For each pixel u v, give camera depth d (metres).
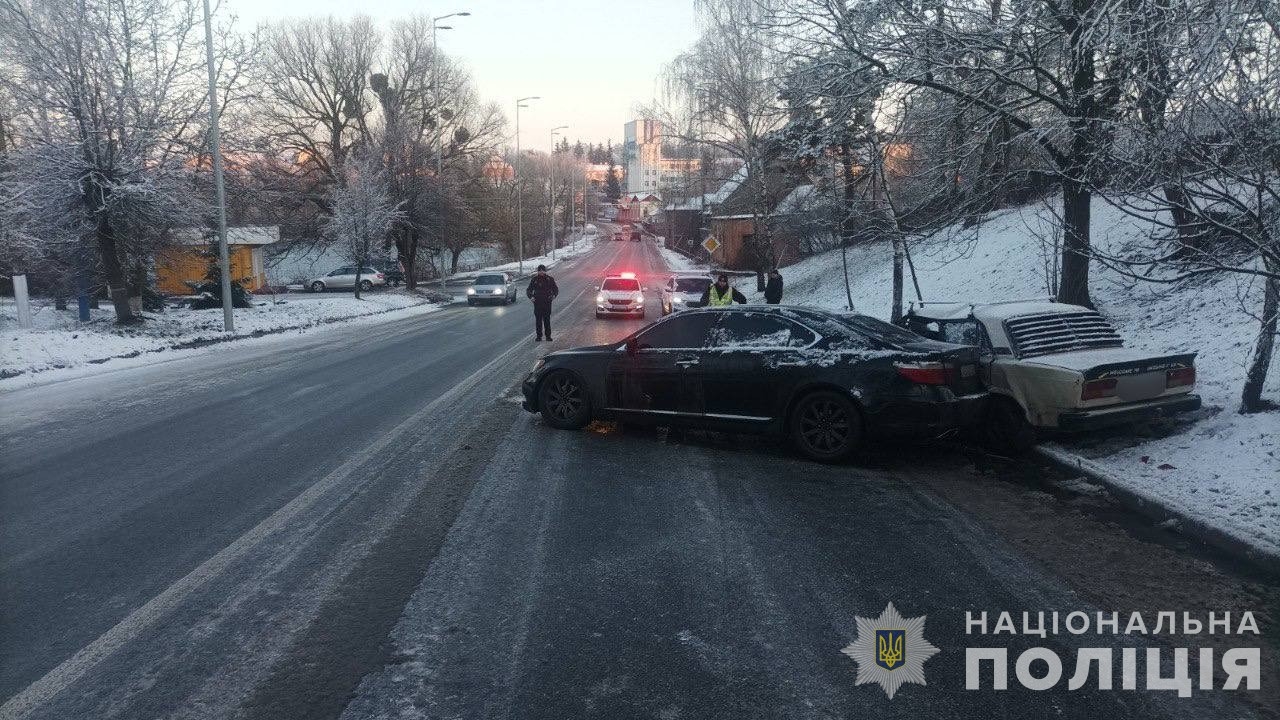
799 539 5.25
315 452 7.68
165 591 4.39
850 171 15.98
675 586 4.48
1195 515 5.31
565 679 3.47
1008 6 9.98
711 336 7.94
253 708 3.25
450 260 74.75
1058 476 6.78
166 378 13.12
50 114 18.53
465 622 4.02
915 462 7.28
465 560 4.85
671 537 5.28
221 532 5.37
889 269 25.44
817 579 4.59
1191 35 5.08
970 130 11.12
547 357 8.91
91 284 23.36
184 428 8.93
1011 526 5.53
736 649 3.75
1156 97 5.55
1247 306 10.21
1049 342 7.71
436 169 44.94
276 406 10.27
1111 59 7.17
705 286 23.84
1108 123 6.31
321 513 5.76
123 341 17.05
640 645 3.78
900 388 6.75
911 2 9.99
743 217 49.72
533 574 4.64
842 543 5.18
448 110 46.00
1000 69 9.98
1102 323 8.09
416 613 4.12
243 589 4.42
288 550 5.02
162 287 37.91
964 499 6.15
